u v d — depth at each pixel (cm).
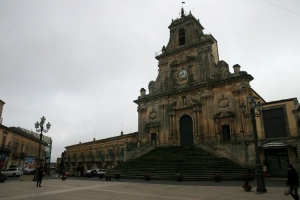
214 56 3653
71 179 2450
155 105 3734
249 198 1039
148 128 3684
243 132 2709
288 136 2344
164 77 3778
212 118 3072
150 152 3231
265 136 2477
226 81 3031
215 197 1067
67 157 6712
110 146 5322
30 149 4900
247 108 2778
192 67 3472
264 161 2377
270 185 1638
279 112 2448
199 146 2966
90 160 5712
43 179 2469
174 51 3712
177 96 3525
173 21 3959
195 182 1873
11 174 3216
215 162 2498
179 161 2558
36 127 2273
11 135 3928
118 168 2795
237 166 2438
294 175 965
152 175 2270
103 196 1105
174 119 3459
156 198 1036
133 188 1448
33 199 1016
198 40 3544
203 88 3238
